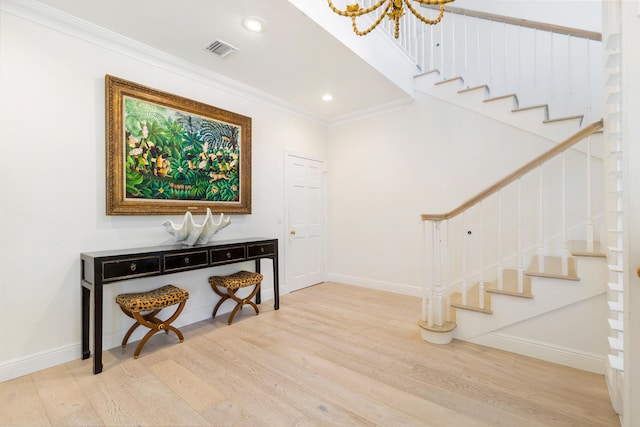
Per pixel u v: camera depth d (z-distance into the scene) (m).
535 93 3.28
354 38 2.72
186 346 2.46
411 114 3.85
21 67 2.04
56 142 2.18
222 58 2.81
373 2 2.98
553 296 2.16
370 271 4.27
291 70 3.04
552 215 2.98
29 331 2.07
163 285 2.79
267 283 3.76
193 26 2.32
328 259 4.65
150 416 1.62
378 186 4.17
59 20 2.17
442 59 3.78
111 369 2.11
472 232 3.43
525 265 3.12
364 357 2.27
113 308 2.47
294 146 4.12
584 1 3.36
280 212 3.92
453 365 2.15
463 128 3.47
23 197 2.05
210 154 3.07
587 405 1.71
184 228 2.59
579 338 2.10
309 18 2.25
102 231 2.40
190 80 2.97
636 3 1.15
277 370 2.09
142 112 2.57
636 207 1.15
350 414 1.64
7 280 1.99
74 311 2.26
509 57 3.68
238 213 3.33
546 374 2.03
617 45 1.36
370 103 3.99
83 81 2.30
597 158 2.76
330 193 4.66
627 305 1.17
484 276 3.33
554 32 3.00
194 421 1.59
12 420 1.59
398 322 2.98
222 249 2.81
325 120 4.59
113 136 2.40
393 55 3.35
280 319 3.06
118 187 2.43
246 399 1.77
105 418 1.61
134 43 2.52
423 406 1.71
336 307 3.44
